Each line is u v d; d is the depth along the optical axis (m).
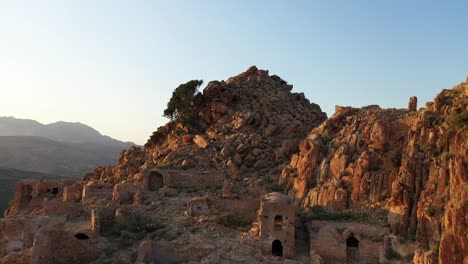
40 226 63.19
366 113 82.69
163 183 82.12
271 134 96.00
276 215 60.50
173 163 88.19
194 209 67.75
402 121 74.00
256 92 110.50
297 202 74.06
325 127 84.44
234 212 67.31
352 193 68.94
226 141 93.31
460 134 62.81
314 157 78.00
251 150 90.69
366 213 65.94
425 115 70.44
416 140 68.81
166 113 107.62
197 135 96.31
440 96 72.06
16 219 64.88
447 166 62.28
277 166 86.50
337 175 72.56
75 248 58.62
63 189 88.50
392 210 63.22
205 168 86.31
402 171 65.94
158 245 57.69
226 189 71.69
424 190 62.69
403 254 58.78
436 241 57.16
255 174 85.62
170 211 69.62
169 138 102.31
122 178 89.94
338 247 61.03
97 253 59.25
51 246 57.34
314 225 64.31
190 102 105.94
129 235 62.31
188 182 81.88
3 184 173.00
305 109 111.31
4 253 62.72
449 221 54.72
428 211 59.44
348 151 75.19
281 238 59.72
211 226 63.31
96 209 65.00
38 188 91.31
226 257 55.25
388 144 73.19
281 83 124.56
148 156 98.81
